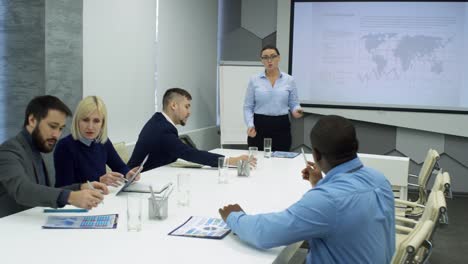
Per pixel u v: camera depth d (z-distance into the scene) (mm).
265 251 1583
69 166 2580
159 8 4859
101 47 3920
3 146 2018
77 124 2596
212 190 2525
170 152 3209
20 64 3354
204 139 6027
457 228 4660
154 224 1864
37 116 2043
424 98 6031
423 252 2029
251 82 4727
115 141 4195
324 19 6188
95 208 2066
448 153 6113
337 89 6230
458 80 5957
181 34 5395
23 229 1761
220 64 5801
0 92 3377
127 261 1464
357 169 1557
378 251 1521
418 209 3418
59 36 3416
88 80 3771
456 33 5918
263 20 6570
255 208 2170
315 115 6410
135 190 2381
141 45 4547
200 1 5879
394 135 6254
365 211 1477
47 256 1491
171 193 2418
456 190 6137
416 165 6223
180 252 1557
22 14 3328
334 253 1494
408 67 6039
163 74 5016
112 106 4121
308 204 1473
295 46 6277
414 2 5961
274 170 3188
